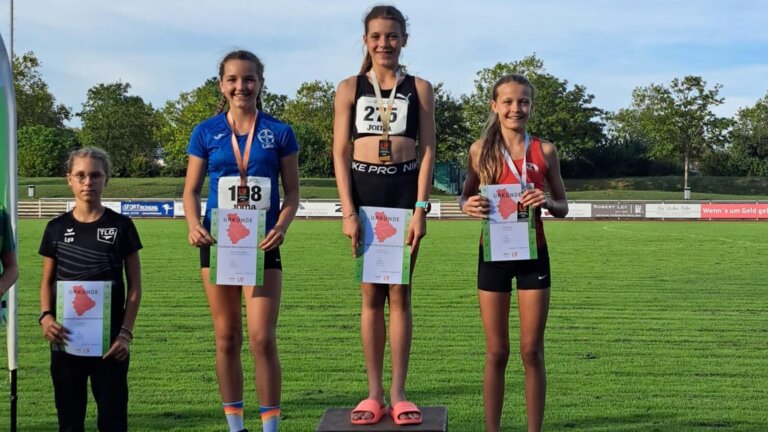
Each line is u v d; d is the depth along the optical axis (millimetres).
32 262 18031
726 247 21891
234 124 5074
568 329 9883
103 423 4930
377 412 4812
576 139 59094
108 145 69688
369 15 4988
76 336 4875
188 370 7715
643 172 65750
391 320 5062
